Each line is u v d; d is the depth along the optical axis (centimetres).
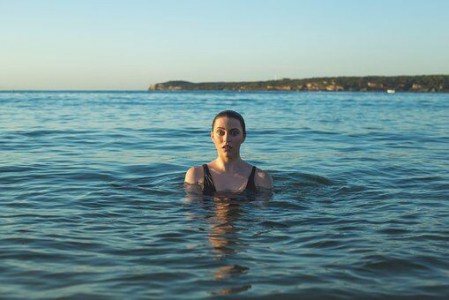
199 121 2016
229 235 399
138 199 538
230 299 275
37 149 1040
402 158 923
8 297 276
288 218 456
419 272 318
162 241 382
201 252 355
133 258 343
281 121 2052
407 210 493
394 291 287
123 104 4372
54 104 4234
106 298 275
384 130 1616
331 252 357
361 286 294
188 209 492
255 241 383
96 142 1188
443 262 336
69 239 388
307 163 850
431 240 388
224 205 509
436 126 1808
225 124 571
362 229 419
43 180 663
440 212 484
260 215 468
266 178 585
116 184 635
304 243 378
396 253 353
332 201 536
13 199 539
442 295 282
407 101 5588
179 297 277
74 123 1850
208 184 579
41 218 456
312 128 1680
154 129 1588
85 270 320
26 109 3155
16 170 746
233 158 581
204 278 305
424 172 744
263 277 307
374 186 629
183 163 839
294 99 6788
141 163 834
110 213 475
